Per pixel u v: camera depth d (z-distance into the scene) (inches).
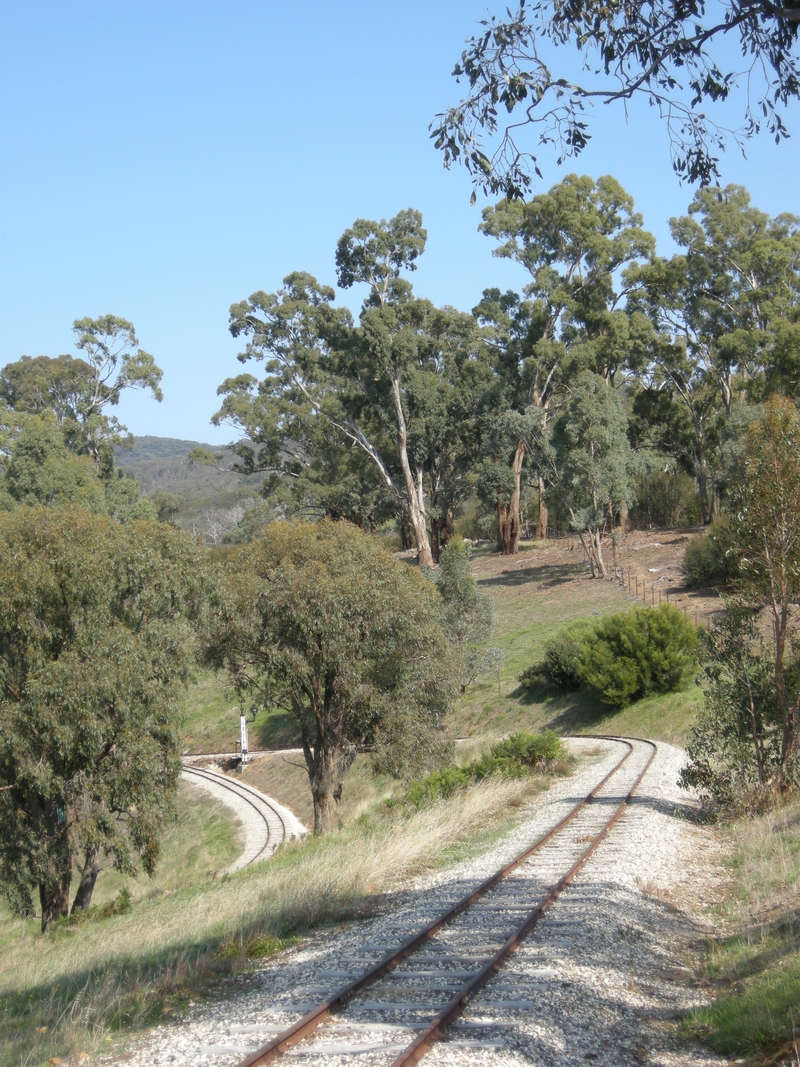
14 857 949.8
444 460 3078.2
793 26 409.1
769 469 710.5
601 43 425.1
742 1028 275.7
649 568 2485.2
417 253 2783.0
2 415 2679.6
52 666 889.5
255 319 2930.6
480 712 1814.7
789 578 706.2
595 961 348.8
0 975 565.3
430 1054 259.9
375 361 2755.9
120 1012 338.0
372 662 1138.7
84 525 989.8
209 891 786.8
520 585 2623.0
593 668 1604.3
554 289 2655.0
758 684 745.0
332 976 342.3
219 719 2277.3
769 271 2775.6
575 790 920.3
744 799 718.5
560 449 2383.1
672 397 3137.3
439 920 407.8
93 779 922.1
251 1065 254.2
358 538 1228.5
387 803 1053.2
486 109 440.8
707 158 448.5
